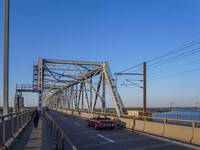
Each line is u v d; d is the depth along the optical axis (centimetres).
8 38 1010
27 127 1781
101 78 4197
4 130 805
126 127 1925
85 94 5403
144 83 2797
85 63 4128
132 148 986
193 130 1109
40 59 3938
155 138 1298
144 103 2770
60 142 1071
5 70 984
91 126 2061
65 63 4122
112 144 1089
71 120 2997
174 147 1005
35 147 898
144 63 2811
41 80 3956
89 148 983
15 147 895
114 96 3678
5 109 962
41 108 3919
